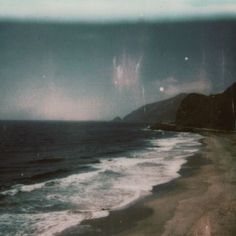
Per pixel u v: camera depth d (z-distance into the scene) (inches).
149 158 1087.6
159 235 343.0
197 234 328.8
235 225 347.3
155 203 478.6
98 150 1578.5
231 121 3474.4
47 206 476.1
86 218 414.6
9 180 761.6
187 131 3560.5
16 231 367.9
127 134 3405.5
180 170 786.2
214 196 492.7
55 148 1758.1
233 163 879.7
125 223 390.6
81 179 702.5
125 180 675.4
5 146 1892.2
